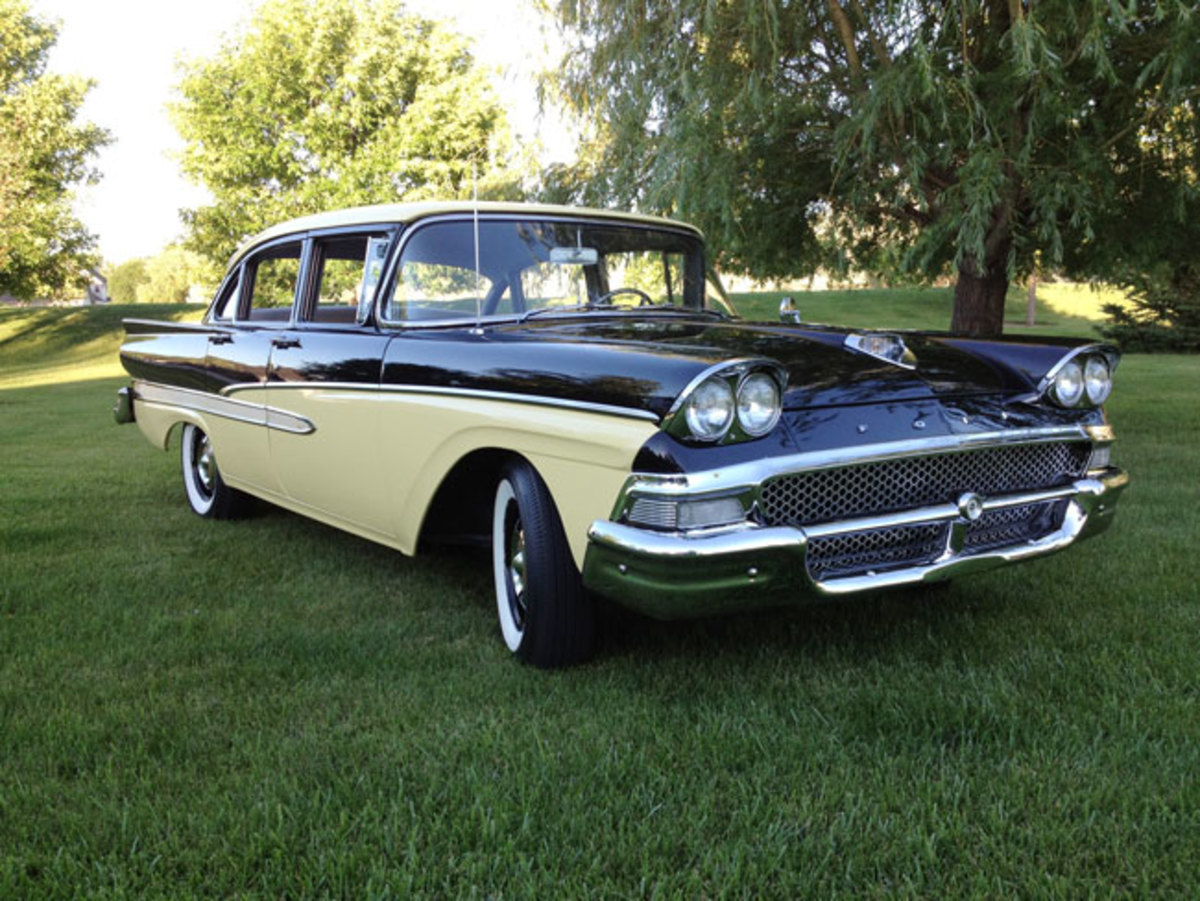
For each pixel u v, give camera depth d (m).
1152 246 7.87
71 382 21.83
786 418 2.49
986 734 2.30
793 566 2.41
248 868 1.83
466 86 23.09
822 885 1.75
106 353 30.89
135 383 5.61
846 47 7.30
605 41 8.04
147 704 2.62
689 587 2.34
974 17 7.10
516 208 3.63
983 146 6.64
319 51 23.42
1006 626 3.14
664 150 7.68
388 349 3.32
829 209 8.85
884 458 2.51
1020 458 2.92
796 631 3.13
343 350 3.52
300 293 4.01
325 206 22.86
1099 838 1.88
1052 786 2.05
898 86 6.62
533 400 2.69
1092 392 3.04
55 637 3.18
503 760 2.25
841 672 2.78
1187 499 5.09
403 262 3.45
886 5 7.06
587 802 2.06
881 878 1.78
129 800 2.10
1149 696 2.51
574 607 2.76
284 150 23.22
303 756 2.29
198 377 4.70
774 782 2.13
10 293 31.20
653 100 7.90
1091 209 7.06
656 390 2.36
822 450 2.45
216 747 2.35
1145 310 23.86
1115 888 1.74
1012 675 2.71
